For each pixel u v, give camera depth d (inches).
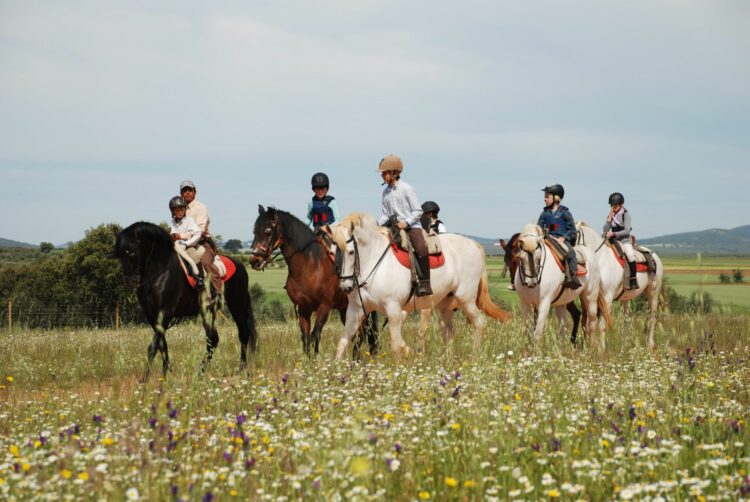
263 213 434.0
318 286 434.3
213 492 162.2
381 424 217.3
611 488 165.9
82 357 467.2
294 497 163.2
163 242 403.9
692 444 191.2
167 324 404.2
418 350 383.9
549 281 472.4
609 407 242.1
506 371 293.1
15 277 2001.7
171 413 225.1
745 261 5757.9
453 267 453.1
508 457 181.9
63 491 169.8
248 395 296.2
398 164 430.3
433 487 169.8
